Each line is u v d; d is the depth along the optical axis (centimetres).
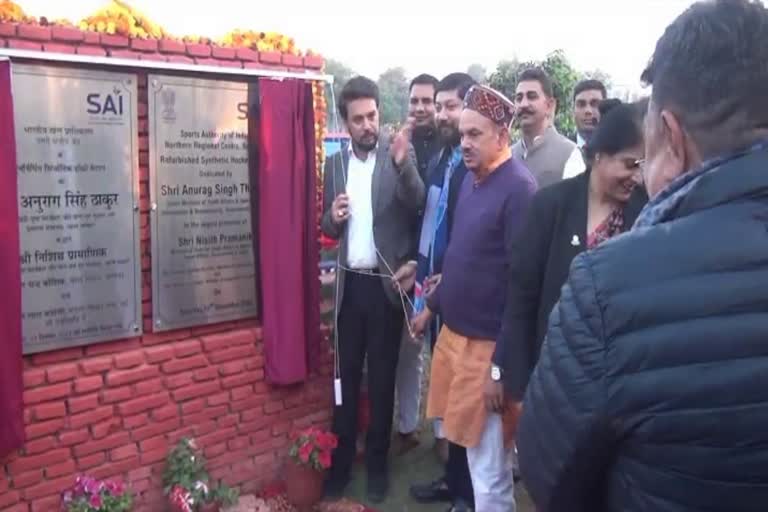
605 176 236
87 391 316
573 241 244
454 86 382
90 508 302
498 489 305
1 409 287
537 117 436
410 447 446
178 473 338
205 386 355
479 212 302
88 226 312
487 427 301
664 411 90
